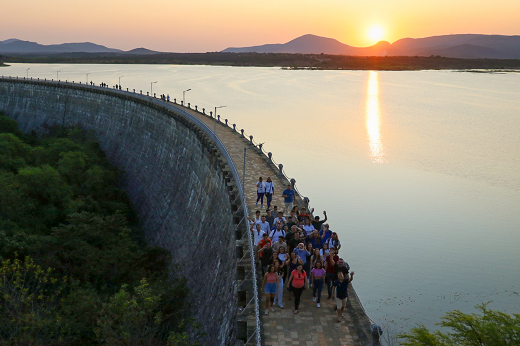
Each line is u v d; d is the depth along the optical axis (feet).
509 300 162.81
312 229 90.79
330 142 407.03
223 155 185.68
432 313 156.46
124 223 196.54
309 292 86.43
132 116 353.31
